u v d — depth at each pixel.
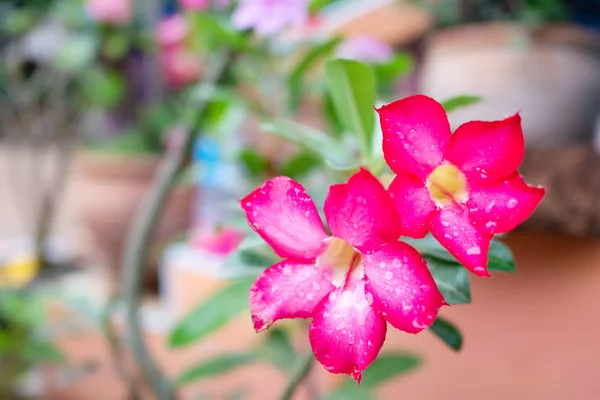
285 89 0.75
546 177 0.58
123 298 0.58
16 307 0.76
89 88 1.11
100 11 1.02
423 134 0.34
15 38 1.18
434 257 0.37
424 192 0.35
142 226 0.58
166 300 0.85
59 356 0.71
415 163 0.34
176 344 0.49
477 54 0.69
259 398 0.71
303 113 1.02
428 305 0.33
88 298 0.68
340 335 0.34
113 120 1.37
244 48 0.59
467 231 0.35
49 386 0.82
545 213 0.55
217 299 0.49
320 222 0.35
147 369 0.56
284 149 0.86
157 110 1.18
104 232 0.93
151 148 1.13
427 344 0.69
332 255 0.35
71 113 1.17
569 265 0.61
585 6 0.84
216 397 0.71
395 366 0.53
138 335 0.56
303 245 0.35
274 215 0.35
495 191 0.35
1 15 1.15
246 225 0.44
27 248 1.12
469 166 0.35
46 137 1.13
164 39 1.00
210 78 0.62
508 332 0.65
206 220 1.02
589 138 0.72
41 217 1.09
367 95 0.41
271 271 0.35
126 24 1.06
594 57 0.68
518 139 0.35
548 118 0.68
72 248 1.18
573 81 0.67
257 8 0.59
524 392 0.64
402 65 0.62
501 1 0.76
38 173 1.14
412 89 0.99
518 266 0.63
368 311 0.34
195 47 0.88
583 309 0.61
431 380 0.69
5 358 0.79
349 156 0.45
